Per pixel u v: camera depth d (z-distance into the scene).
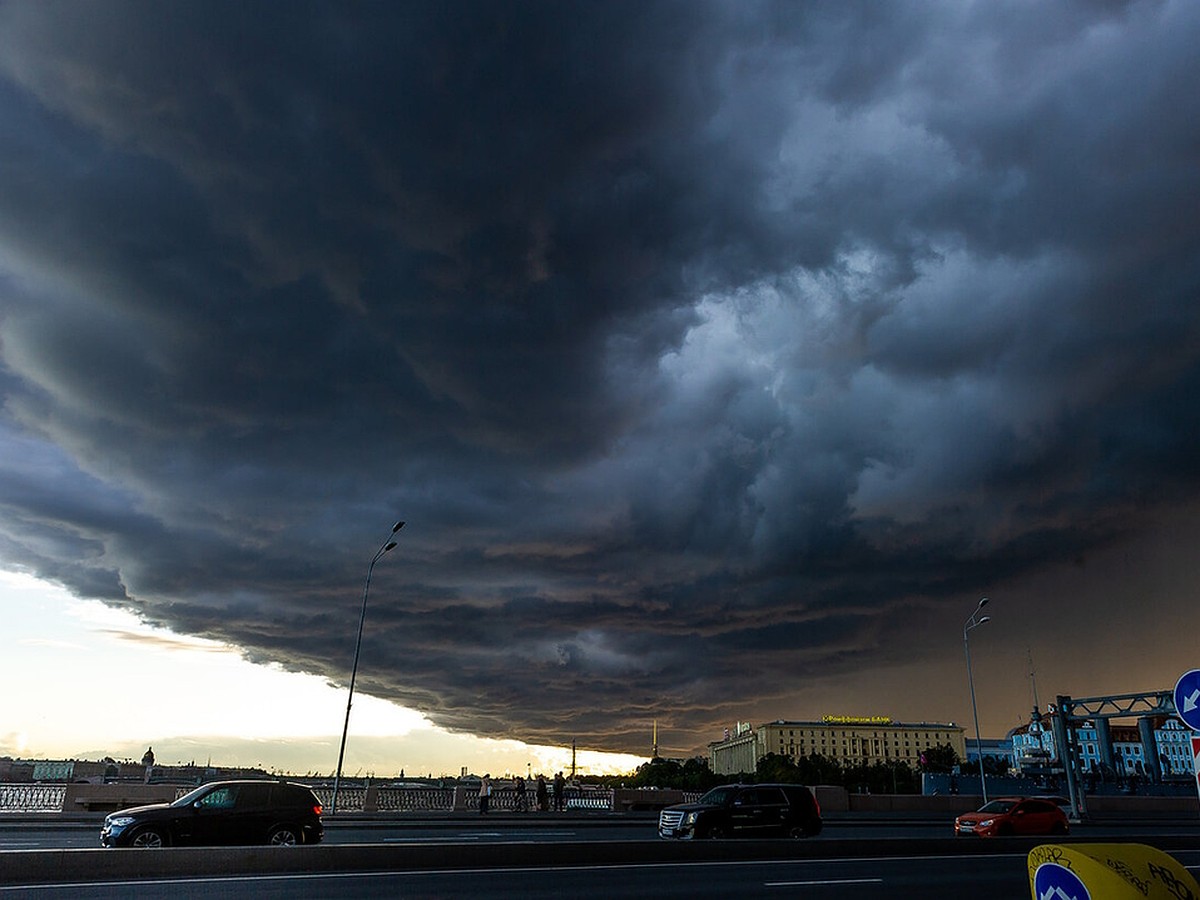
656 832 28.44
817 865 16.89
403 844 14.85
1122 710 43.78
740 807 22.73
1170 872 3.93
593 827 31.05
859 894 13.03
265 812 17.91
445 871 14.39
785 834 22.80
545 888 12.87
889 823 37.75
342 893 11.95
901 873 15.95
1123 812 57.16
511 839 24.25
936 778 66.06
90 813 31.33
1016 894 13.34
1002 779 68.25
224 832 17.31
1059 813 29.84
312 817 18.50
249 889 12.12
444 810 41.44
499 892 12.38
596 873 14.74
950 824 38.34
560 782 43.81
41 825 26.92
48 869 12.42
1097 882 3.83
